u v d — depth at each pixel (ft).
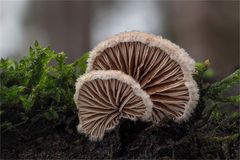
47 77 0.50
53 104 0.48
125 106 0.45
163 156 0.45
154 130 0.45
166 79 0.46
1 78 0.48
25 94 0.49
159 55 0.46
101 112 0.46
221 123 0.47
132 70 0.47
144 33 0.46
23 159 0.46
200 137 0.45
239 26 1.94
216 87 0.48
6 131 0.46
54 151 0.46
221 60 1.90
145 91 0.45
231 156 0.44
